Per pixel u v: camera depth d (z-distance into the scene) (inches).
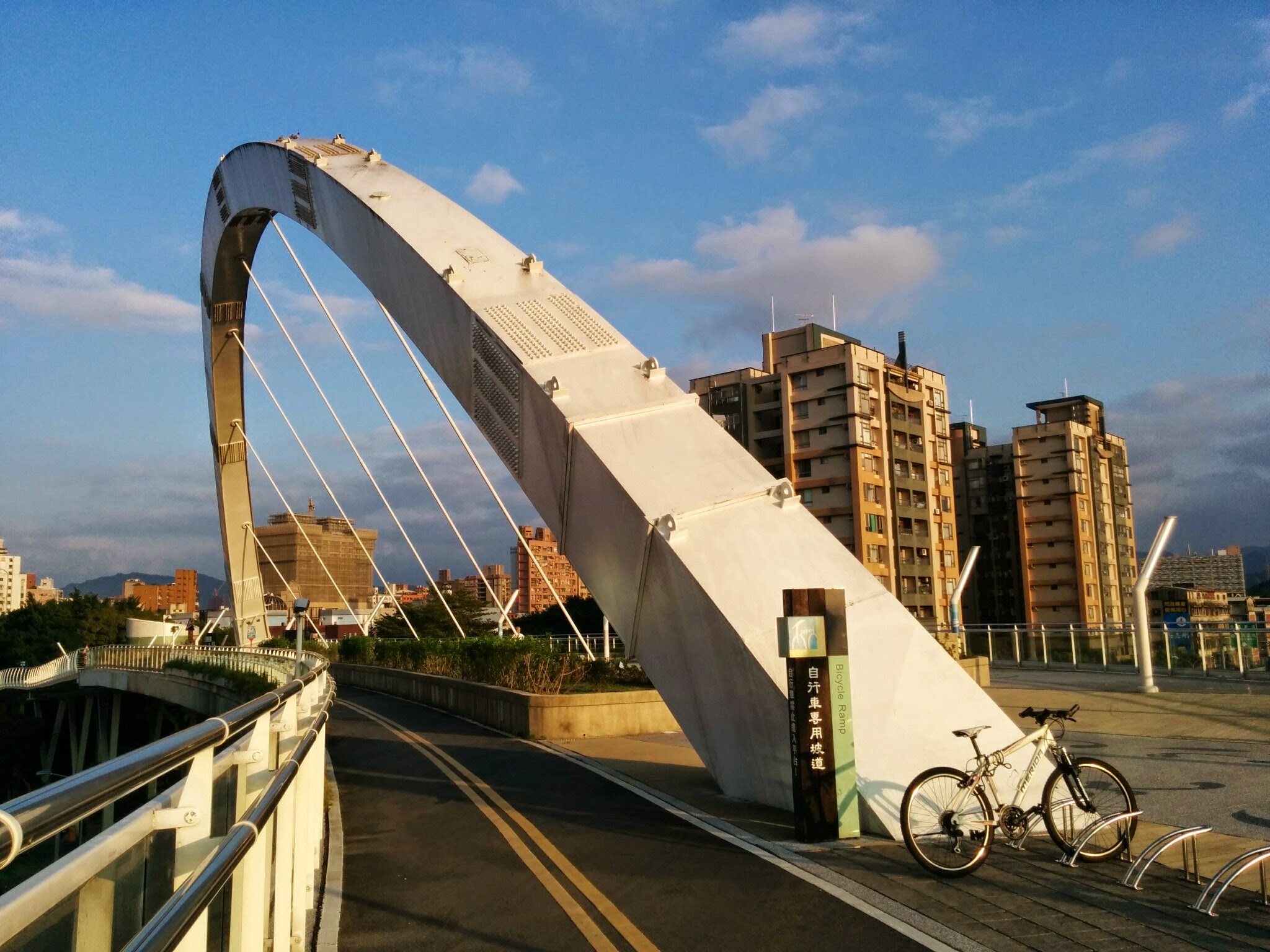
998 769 298.8
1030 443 3221.0
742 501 374.6
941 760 302.8
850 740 296.5
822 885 243.9
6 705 2409.0
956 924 211.6
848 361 2503.7
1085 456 3208.7
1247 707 576.4
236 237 1072.8
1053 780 271.9
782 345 2886.3
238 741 158.7
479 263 533.6
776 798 340.8
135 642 2311.8
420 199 606.5
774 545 359.6
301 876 206.1
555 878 262.4
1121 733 500.1
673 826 323.0
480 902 241.8
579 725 606.2
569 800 380.5
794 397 2600.9
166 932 76.8
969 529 3358.8
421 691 956.0
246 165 890.7
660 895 241.6
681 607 363.6
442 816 357.1
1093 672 936.3
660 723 633.0
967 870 251.6
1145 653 686.5
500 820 344.8
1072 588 3107.8
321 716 278.5
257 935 144.0
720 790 386.6
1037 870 255.4
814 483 2546.8
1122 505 3403.1
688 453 400.2
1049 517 3169.3
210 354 1359.5
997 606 3267.7
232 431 1477.6
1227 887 236.4
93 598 3186.5
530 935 214.8
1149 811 318.7
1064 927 208.7
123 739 2201.0
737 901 233.9
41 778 2317.9
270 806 142.2
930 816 254.2
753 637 329.1
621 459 393.7
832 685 296.8
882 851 276.5
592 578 433.1
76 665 1935.3
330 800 397.1
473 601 2699.3
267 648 1488.7
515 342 461.7
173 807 99.8
